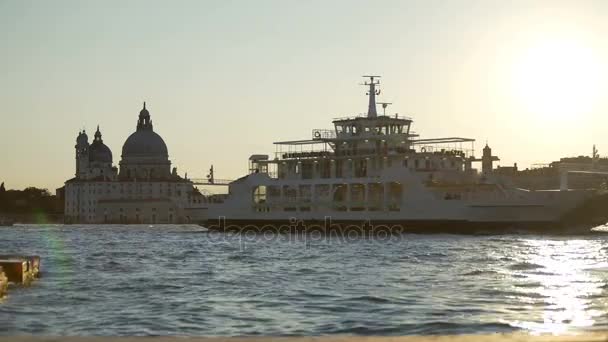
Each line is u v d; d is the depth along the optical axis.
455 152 180.12
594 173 165.12
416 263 95.62
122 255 121.81
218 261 105.94
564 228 161.88
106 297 65.00
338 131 191.00
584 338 33.22
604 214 160.75
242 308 58.03
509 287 68.06
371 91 191.88
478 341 35.88
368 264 95.88
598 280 73.19
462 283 72.00
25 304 60.41
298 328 49.41
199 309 57.56
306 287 71.12
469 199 165.62
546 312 53.66
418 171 173.38
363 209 182.25
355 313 54.97
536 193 160.50
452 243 136.50
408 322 50.69
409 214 172.62
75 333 47.72
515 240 143.38
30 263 78.94
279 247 138.50
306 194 192.38
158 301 62.09
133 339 39.22
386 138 182.25
